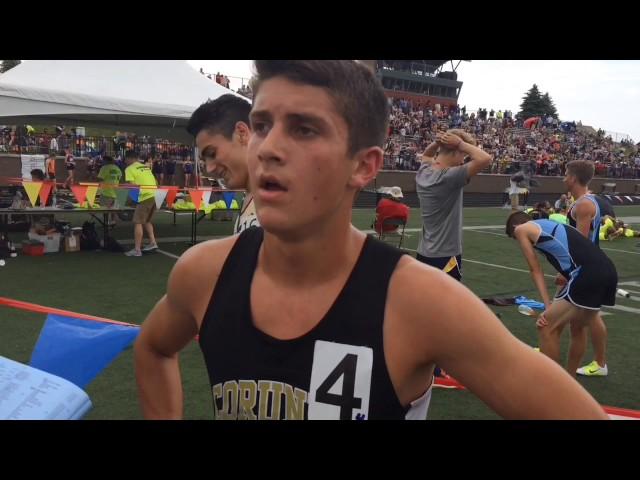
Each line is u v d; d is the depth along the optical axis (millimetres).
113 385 3877
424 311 837
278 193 783
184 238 11672
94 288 6875
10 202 10055
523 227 4133
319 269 884
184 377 4113
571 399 824
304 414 878
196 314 1057
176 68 10125
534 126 47406
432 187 4289
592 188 31594
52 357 2236
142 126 14023
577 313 4051
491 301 7004
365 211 19219
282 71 773
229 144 2500
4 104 8031
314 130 772
